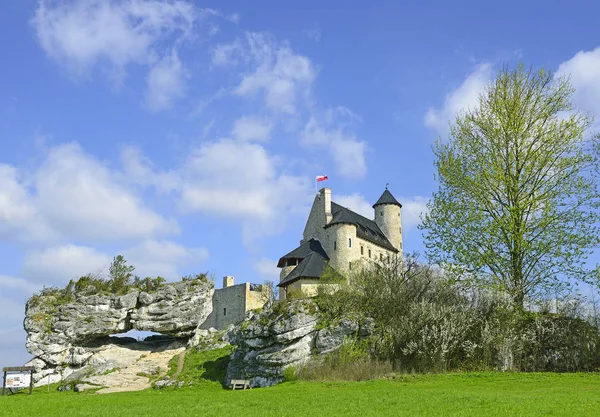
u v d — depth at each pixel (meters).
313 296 47.94
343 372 37.91
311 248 75.12
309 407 22.92
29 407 26.70
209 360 60.75
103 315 67.25
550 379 31.41
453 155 40.75
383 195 86.50
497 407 21.08
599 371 35.19
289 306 46.38
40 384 61.28
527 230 37.34
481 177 38.91
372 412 20.80
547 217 36.91
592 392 25.89
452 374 34.78
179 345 71.44
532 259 37.31
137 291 70.06
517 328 38.19
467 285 39.22
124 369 60.69
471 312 39.84
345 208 76.19
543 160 38.03
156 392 38.69
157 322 69.19
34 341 63.88
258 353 46.69
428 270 51.06
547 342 37.47
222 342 67.94
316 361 41.97
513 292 37.53
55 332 64.81
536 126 39.06
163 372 59.72
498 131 39.41
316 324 44.78
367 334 42.75
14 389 55.94
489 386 29.72
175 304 69.88
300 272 67.19
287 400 25.81
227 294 82.06
